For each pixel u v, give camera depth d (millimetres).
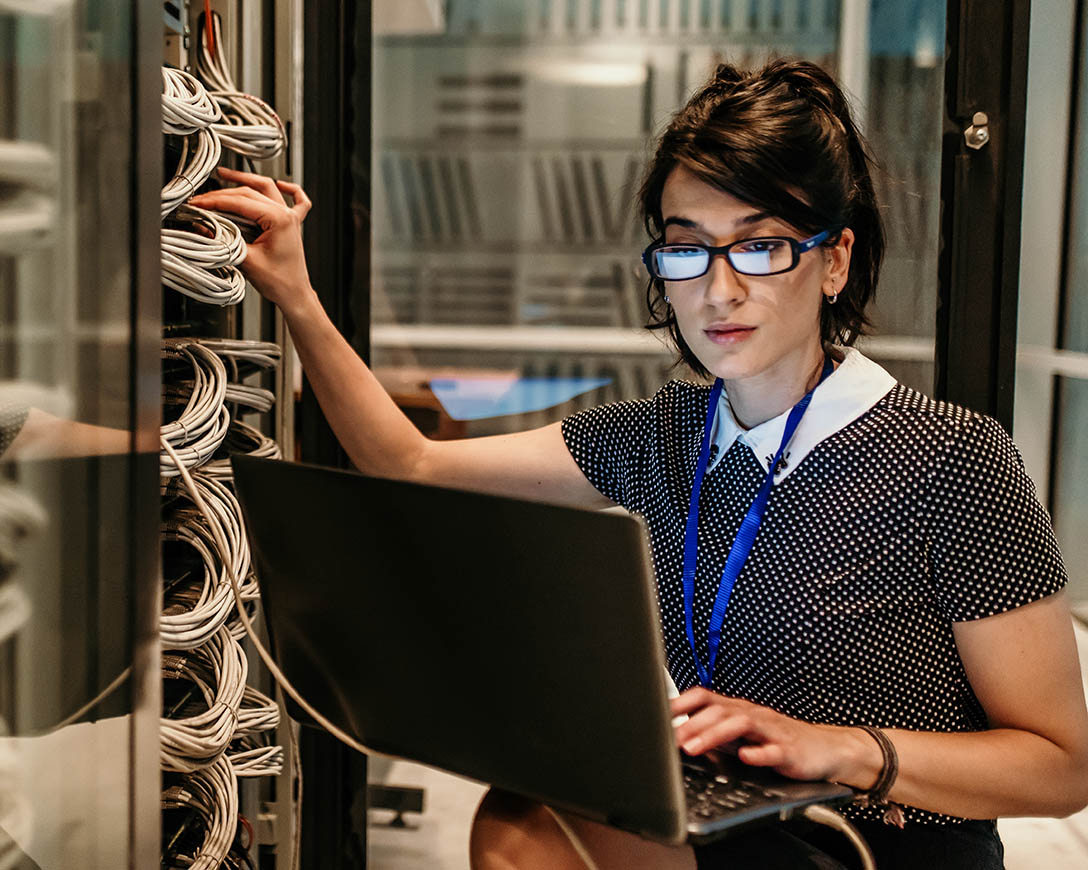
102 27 809
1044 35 1988
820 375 1213
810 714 1169
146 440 883
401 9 2633
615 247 3619
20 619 756
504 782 954
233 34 1554
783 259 1092
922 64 1797
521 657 885
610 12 3457
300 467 998
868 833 1139
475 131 3623
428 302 3723
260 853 1722
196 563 1294
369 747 1073
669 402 1375
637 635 804
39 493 770
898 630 1143
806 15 3203
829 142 1120
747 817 875
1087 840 2191
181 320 1438
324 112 1801
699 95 1212
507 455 1474
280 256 1350
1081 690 1121
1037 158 2035
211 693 1175
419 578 933
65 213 782
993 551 1101
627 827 875
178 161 1274
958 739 1059
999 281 1768
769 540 1175
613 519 784
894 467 1134
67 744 816
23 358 747
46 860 801
